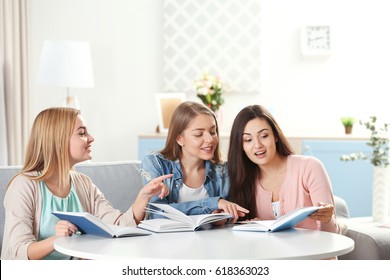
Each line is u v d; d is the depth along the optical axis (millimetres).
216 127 2639
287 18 5273
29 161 2467
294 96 5289
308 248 1954
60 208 2439
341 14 5234
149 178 2631
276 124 2611
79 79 4906
